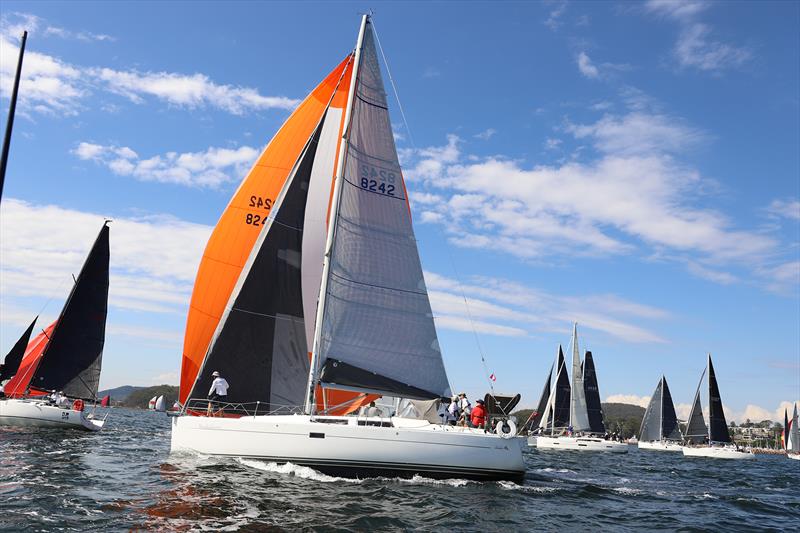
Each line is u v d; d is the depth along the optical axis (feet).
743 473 106.32
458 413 57.36
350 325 53.78
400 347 55.01
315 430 47.34
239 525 31.91
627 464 111.55
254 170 63.57
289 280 58.03
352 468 46.85
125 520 31.78
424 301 56.59
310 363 57.57
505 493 46.93
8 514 31.86
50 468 47.50
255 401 55.26
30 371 88.48
